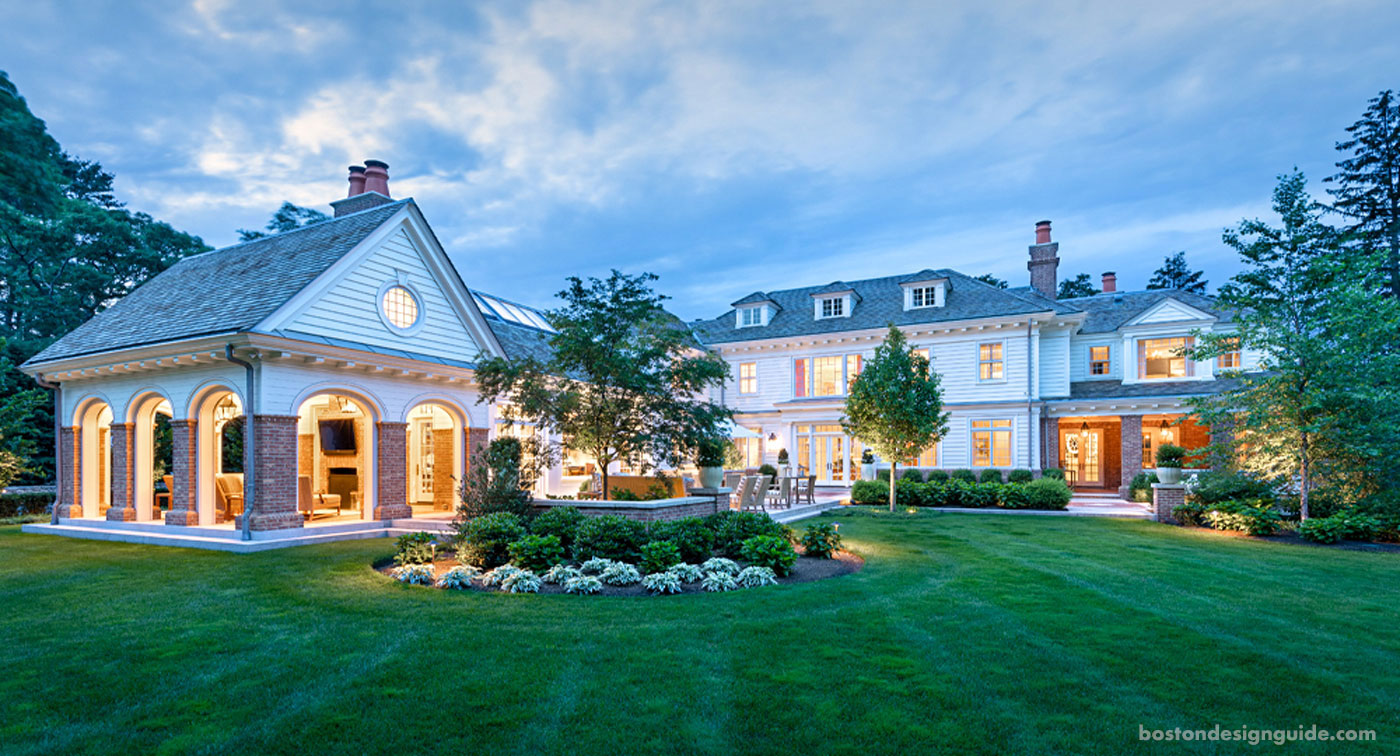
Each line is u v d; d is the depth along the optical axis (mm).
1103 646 5867
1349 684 4957
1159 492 16703
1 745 3982
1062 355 26750
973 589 8344
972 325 27109
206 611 7320
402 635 6266
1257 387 14062
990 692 4746
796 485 19531
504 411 13227
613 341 12281
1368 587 8672
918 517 17859
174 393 14031
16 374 23750
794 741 3973
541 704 4555
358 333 14383
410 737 4047
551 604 7547
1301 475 14203
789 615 6992
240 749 3916
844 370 29688
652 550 9188
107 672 5289
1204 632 6340
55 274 28562
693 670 5227
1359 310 12969
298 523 13164
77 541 13711
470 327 17406
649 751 3855
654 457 13234
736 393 32188
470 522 10531
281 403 12898
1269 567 10141
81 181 38750
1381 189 31859
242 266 16250
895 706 4492
